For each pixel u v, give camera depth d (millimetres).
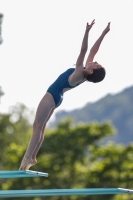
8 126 77375
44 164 56625
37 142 22641
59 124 62844
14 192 23828
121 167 54156
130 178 53688
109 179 53906
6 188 55812
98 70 22781
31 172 21766
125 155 54875
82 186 54844
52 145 58188
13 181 55812
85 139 59562
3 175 21703
